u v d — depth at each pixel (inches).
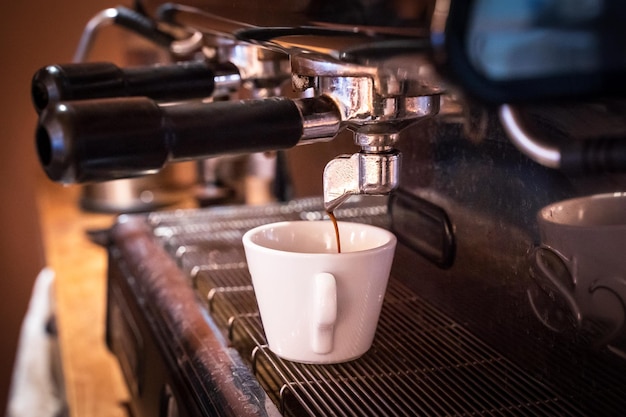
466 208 19.5
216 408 16.7
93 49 61.2
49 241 41.3
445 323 20.4
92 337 30.6
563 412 15.8
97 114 12.5
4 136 62.8
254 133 13.9
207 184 45.7
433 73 9.1
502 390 16.7
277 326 17.7
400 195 22.9
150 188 46.2
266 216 31.0
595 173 14.3
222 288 22.9
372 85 14.2
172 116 13.1
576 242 15.3
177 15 24.0
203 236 28.6
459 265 20.1
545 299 16.7
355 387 16.8
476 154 18.8
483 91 8.6
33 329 43.6
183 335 20.6
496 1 8.2
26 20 61.0
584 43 8.7
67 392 29.0
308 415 15.9
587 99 9.4
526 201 17.0
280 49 15.6
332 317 16.8
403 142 22.3
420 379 17.2
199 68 20.1
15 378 44.4
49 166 12.6
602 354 15.0
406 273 23.1
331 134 15.1
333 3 10.9
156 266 26.0
